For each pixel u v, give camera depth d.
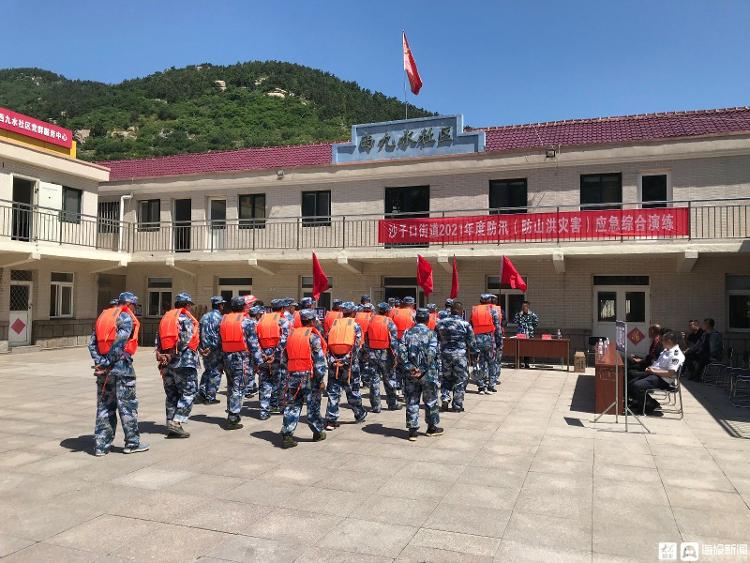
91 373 14.18
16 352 18.94
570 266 17.41
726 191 15.88
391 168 19.33
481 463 6.64
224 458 6.83
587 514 5.08
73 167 20.34
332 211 20.16
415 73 20.92
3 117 18.36
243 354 8.47
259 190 21.19
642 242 15.53
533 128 19.88
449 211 17.59
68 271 21.03
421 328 7.95
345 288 20.20
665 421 8.97
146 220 22.92
